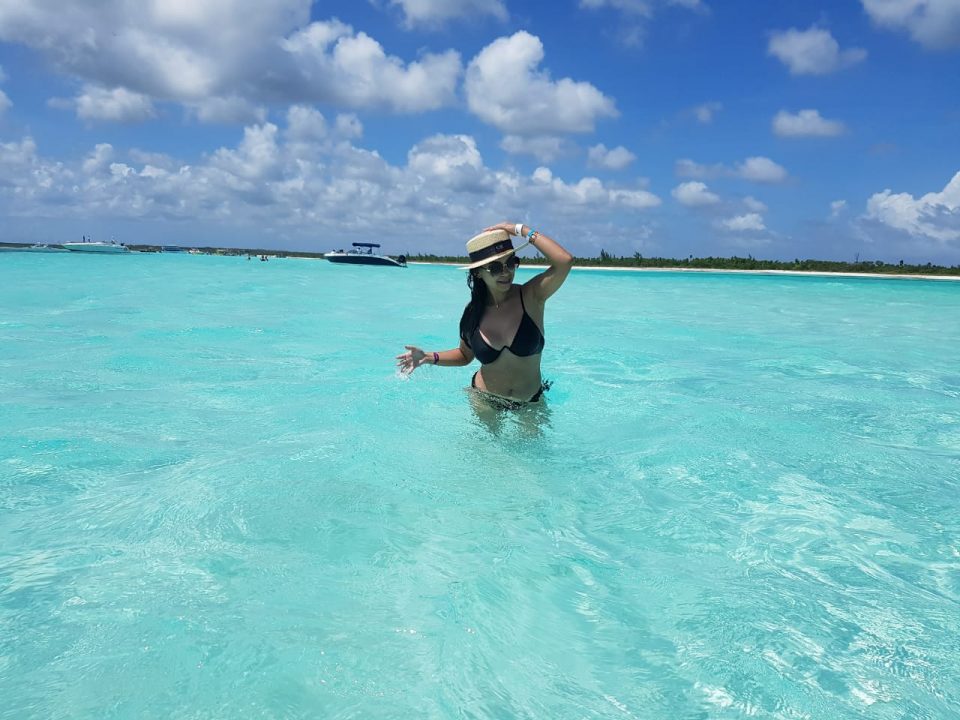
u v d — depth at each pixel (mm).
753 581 2090
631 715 1471
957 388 5082
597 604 1942
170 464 3035
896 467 3172
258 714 1427
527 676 1601
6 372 5020
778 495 2822
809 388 5035
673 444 3514
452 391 4652
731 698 1532
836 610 1920
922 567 2189
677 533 2438
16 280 15289
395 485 2842
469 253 3605
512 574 2107
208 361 5727
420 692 1524
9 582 1967
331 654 1650
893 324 10555
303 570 2080
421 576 2070
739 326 9914
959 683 1589
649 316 11258
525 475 3008
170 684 1517
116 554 2162
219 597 1908
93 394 4398
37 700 1450
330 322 8984
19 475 2854
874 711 1487
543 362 6094
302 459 3135
